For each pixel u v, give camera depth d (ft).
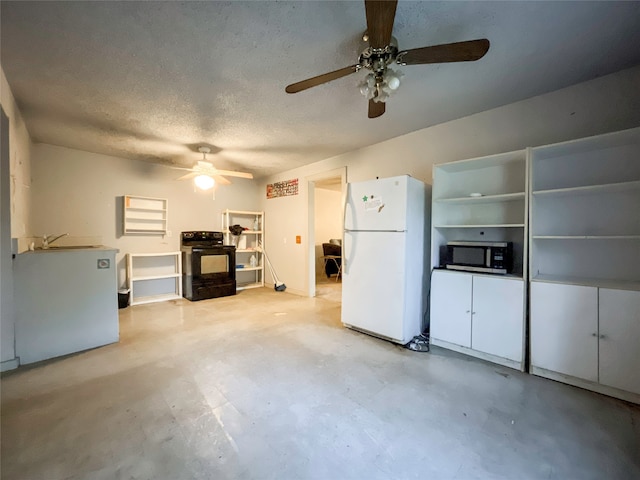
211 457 4.87
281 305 15.11
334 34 5.96
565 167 8.25
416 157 11.57
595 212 7.84
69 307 8.98
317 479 4.45
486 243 8.80
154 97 8.63
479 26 5.78
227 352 9.11
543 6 5.24
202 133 11.71
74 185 14.07
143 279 15.67
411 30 5.89
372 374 7.74
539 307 7.56
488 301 8.44
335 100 8.87
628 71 7.34
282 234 19.11
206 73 7.39
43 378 7.45
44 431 5.43
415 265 10.08
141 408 6.19
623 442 5.21
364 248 10.54
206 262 16.40
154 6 5.18
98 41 6.15
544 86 8.14
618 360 6.48
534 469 4.63
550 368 7.39
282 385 7.18
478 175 9.94
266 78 7.63
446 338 9.36
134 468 4.62
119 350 9.23
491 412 6.10
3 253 7.92
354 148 13.80
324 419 5.88
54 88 8.08
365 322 10.52
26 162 11.14
